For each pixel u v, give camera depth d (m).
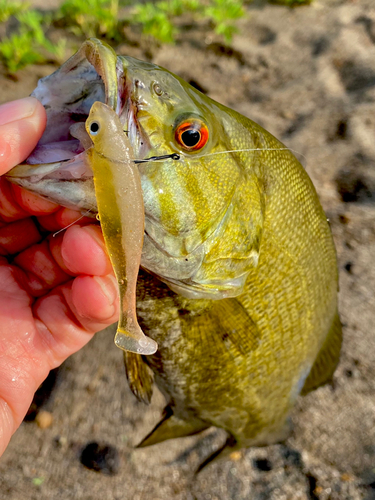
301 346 0.22
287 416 0.25
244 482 0.27
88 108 0.14
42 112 0.14
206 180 0.15
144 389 0.23
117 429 0.27
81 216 0.16
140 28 0.59
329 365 0.26
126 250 0.13
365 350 0.31
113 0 0.59
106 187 0.12
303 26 0.60
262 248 0.18
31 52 0.50
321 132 0.45
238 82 0.53
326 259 0.21
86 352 0.30
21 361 0.18
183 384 0.22
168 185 0.14
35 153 0.14
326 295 0.22
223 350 0.20
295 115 0.48
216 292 0.17
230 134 0.16
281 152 0.19
